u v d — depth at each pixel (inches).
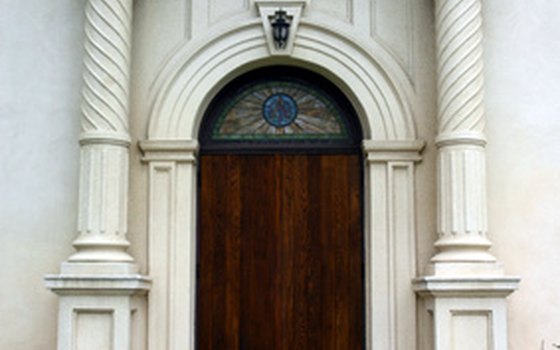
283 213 270.8
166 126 263.7
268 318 266.7
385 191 261.4
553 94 264.1
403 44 267.4
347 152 272.8
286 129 274.7
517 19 267.3
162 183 262.1
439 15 256.5
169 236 259.4
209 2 269.7
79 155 263.3
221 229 270.2
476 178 245.1
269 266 268.7
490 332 234.8
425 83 265.1
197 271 268.2
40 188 262.7
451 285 232.8
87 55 253.0
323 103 275.6
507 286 232.7
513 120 263.3
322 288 267.7
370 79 265.7
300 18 267.0
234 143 273.7
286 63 272.7
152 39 268.4
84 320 238.2
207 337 265.7
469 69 249.8
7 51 268.2
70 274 237.8
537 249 258.2
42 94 266.8
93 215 243.6
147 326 255.0
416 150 261.1
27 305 258.7
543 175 261.0
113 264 239.0
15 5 270.5
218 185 272.1
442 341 234.2
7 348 257.0
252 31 268.1
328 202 271.1
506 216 259.6
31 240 260.8
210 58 267.4
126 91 254.4
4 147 264.2
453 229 243.3
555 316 255.6
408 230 258.8
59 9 270.8
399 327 255.1
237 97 276.1
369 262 261.9
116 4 252.5
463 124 247.3
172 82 265.7
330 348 265.4
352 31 267.4
